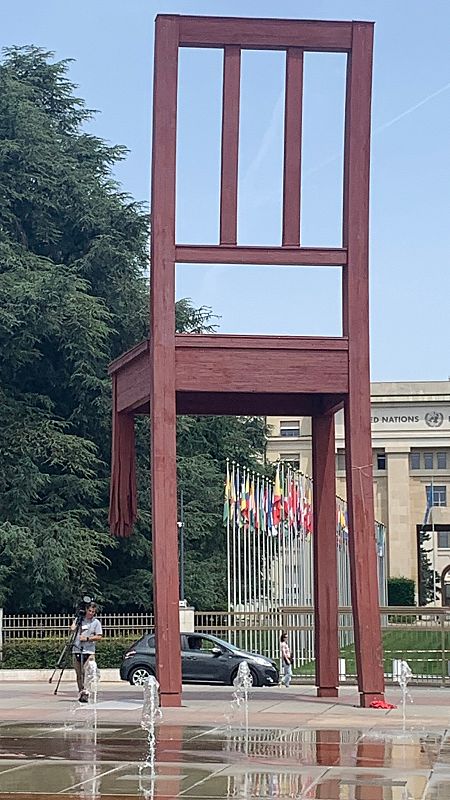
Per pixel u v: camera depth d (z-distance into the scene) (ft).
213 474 165.48
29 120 160.25
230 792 36.47
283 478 146.82
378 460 335.26
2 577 138.00
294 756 45.19
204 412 75.51
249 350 65.72
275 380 65.72
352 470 65.46
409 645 161.99
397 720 59.36
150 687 55.42
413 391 331.98
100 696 82.02
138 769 41.63
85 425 155.43
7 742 50.29
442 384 331.16
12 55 173.06
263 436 186.80
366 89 67.56
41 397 152.56
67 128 174.19
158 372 65.16
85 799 34.99
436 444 329.93
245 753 46.11
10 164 159.94
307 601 144.15
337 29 67.56
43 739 51.47
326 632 75.36
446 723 58.08
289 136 67.41
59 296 148.46
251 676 101.30
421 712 64.34
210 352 65.62
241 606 126.41
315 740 50.57
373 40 67.62
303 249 66.85
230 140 66.95
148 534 157.79
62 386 156.46
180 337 65.51
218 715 61.98
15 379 154.81
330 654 75.41
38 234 162.20
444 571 323.98
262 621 130.52
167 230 66.08
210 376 65.41
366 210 67.21
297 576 138.00
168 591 64.59
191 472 162.61
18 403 150.41
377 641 65.10
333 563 75.31
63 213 164.04
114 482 75.46
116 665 117.80
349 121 67.46
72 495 148.87
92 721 60.44
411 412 332.39
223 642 103.60
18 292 146.41
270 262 66.64
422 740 50.57
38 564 139.74
